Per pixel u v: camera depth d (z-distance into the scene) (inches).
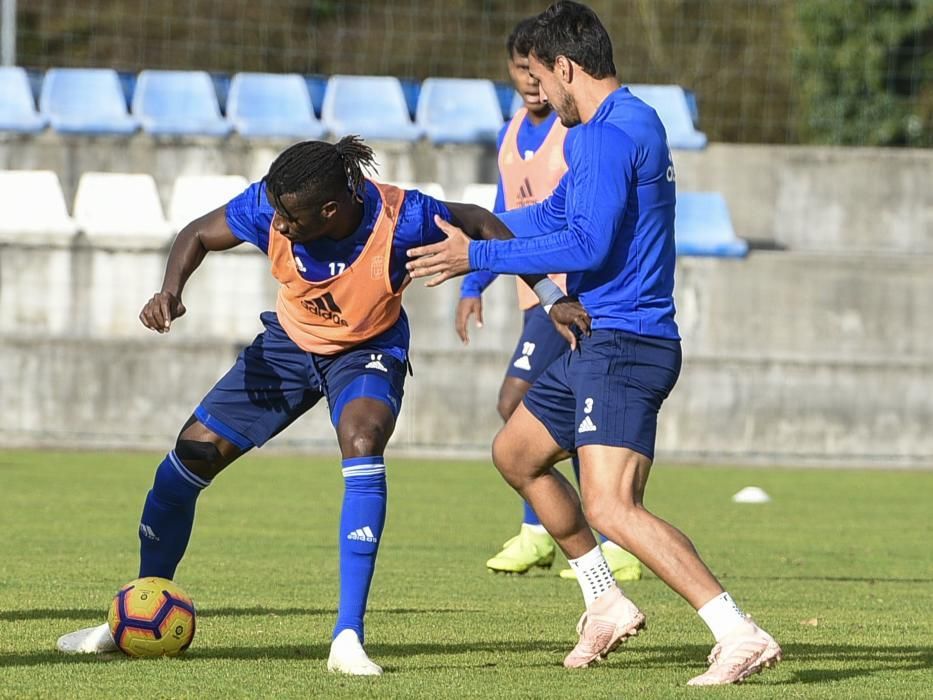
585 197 648.4
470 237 700.7
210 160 2464.3
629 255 663.1
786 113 3585.1
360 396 682.8
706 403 2146.9
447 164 2471.7
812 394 2151.8
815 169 2610.7
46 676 635.5
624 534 644.7
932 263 2219.5
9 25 2613.2
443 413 2132.1
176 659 687.7
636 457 655.8
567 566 1160.2
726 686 629.6
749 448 2148.1
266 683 621.6
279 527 1348.4
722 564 1175.6
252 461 1983.3
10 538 1229.1
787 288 2214.6
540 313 1063.0
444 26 3540.8
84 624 792.9
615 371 659.4
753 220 2618.1
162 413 2089.1
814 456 2150.6
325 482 1750.7
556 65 679.1
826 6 3437.5
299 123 2556.6
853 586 1053.8
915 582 1080.2
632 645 772.0
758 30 3671.3
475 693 607.5
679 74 3801.7
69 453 2011.6
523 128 1111.0
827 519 1519.4
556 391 697.0
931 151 2615.7
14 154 2440.9
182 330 2175.2
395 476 1845.5
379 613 877.2
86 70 2677.2
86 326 2160.4
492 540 1295.5
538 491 708.0
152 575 738.2
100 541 1214.9
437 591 991.0
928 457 2160.4
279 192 653.3
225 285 2171.5
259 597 931.3
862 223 2615.7
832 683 653.3
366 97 2699.3
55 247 2148.1
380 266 679.7
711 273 2209.6
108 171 2449.6
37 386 2080.5
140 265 2161.7
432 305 2186.3
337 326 693.9
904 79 3462.1
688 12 3821.4
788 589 1034.1
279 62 3533.5
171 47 3511.3
